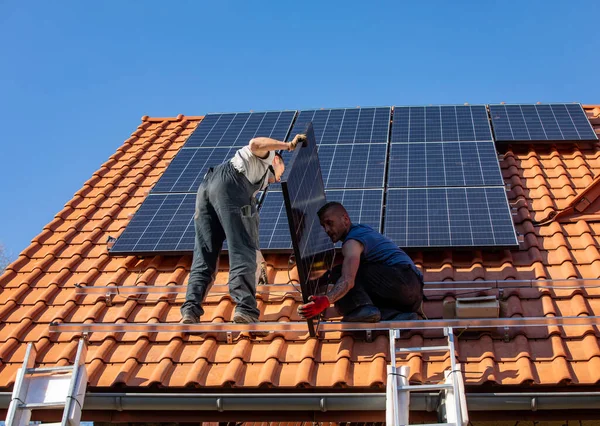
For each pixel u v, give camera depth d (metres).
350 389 7.69
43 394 7.46
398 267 8.29
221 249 9.31
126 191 11.86
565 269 9.01
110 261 10.13
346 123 12.46
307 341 8.28
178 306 9.17
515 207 10.38
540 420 7.60
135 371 8.15
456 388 6.87
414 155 11.22
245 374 7.96
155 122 14.63
